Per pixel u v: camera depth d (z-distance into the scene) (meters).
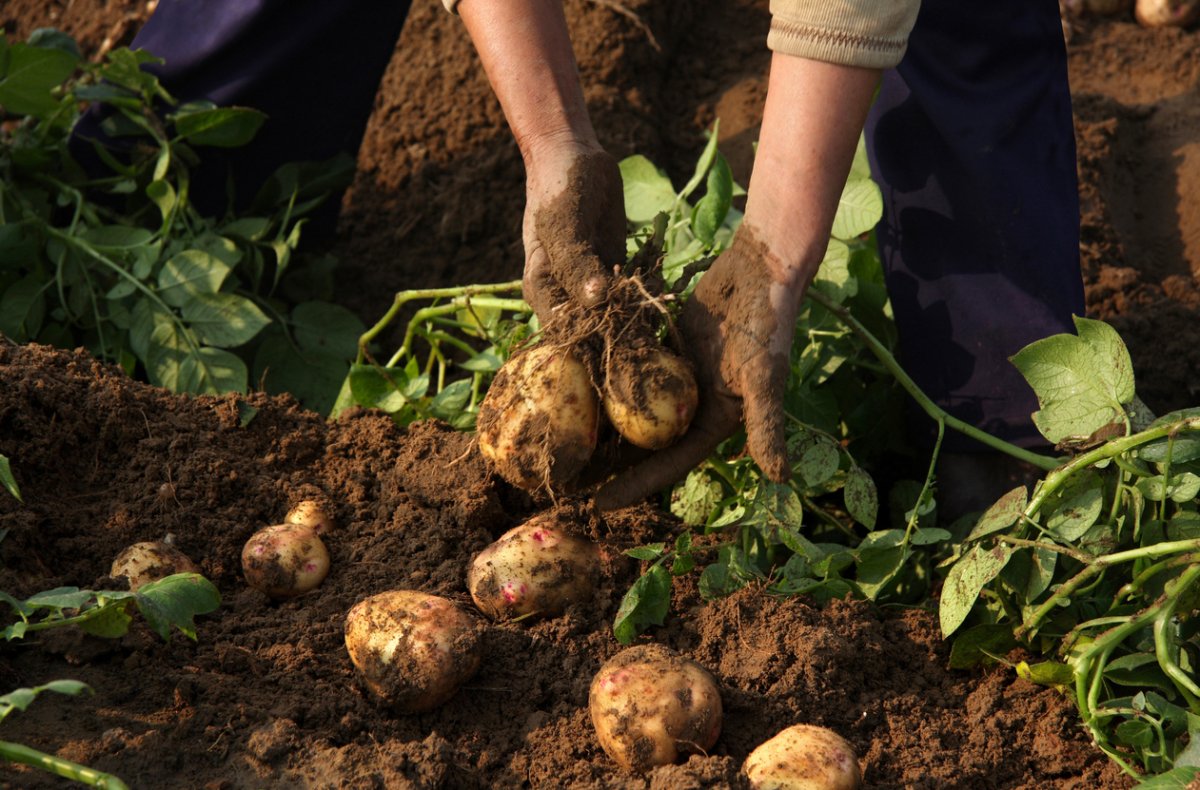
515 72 1.96
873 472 2.70
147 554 2.02
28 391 2.25
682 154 3.79
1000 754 1.86
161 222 3.28
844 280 2.47
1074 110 3.74
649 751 1.70
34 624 1.73
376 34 3.14
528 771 1.77
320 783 1.65
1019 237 2.28
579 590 2.04
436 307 2.62
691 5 4.24
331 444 2.45
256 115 3.08
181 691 1.79
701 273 2.34
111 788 1.47
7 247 2.96
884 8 1.66
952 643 2.09
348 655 1.95
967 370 2.36
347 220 3.67
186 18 3.12
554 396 1.80
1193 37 4.14
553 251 1.86
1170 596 1.76
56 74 3.03
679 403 1.75
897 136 2.35
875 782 1.78
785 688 1.87
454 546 2.20
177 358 2.88
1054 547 1.89
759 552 2.29
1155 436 1.87
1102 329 2.03
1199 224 3.40
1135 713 1.74
